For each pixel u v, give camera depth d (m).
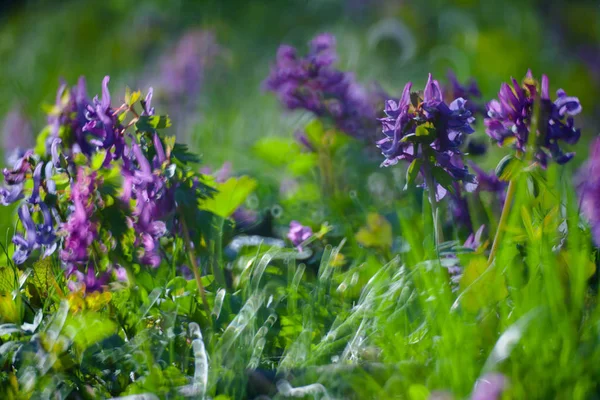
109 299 0.93
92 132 0.95
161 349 0.91
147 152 0.94
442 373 0.88
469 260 0.96
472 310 0.92
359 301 0.95
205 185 0.95
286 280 0.99
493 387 0.87
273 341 0.94
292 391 0.88
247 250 1.04
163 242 1.00
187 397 0.89
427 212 1.00
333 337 0.92
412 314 0.94
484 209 1.03
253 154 1.38
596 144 0.93
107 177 0.94
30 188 0.96
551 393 0.87
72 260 0.94
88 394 0.90
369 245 1.02
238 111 1.99
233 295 0.96
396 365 0.89
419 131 0.94
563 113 0.94
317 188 1.21
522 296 0.92
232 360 0.91
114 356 0.91
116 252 0.94
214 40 2.18
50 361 0.90
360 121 1.17
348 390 0.89
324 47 1.17
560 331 0.89
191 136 1.69
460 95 1.07
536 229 0.94
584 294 0.92
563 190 1.04
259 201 1.20
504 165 0.95
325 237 1.07
